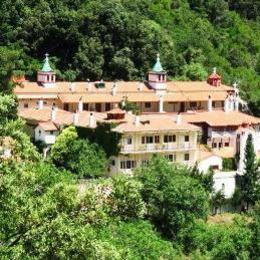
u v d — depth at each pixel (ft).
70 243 228.43
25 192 249.75
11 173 247.50
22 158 259.39
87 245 229.25
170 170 629.51
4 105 259.80
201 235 609.01
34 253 228.43
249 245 468.75
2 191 237.86
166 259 554.87
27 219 236.02
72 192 244.83
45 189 261.03
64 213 237.25
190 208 619.26
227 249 471.62
